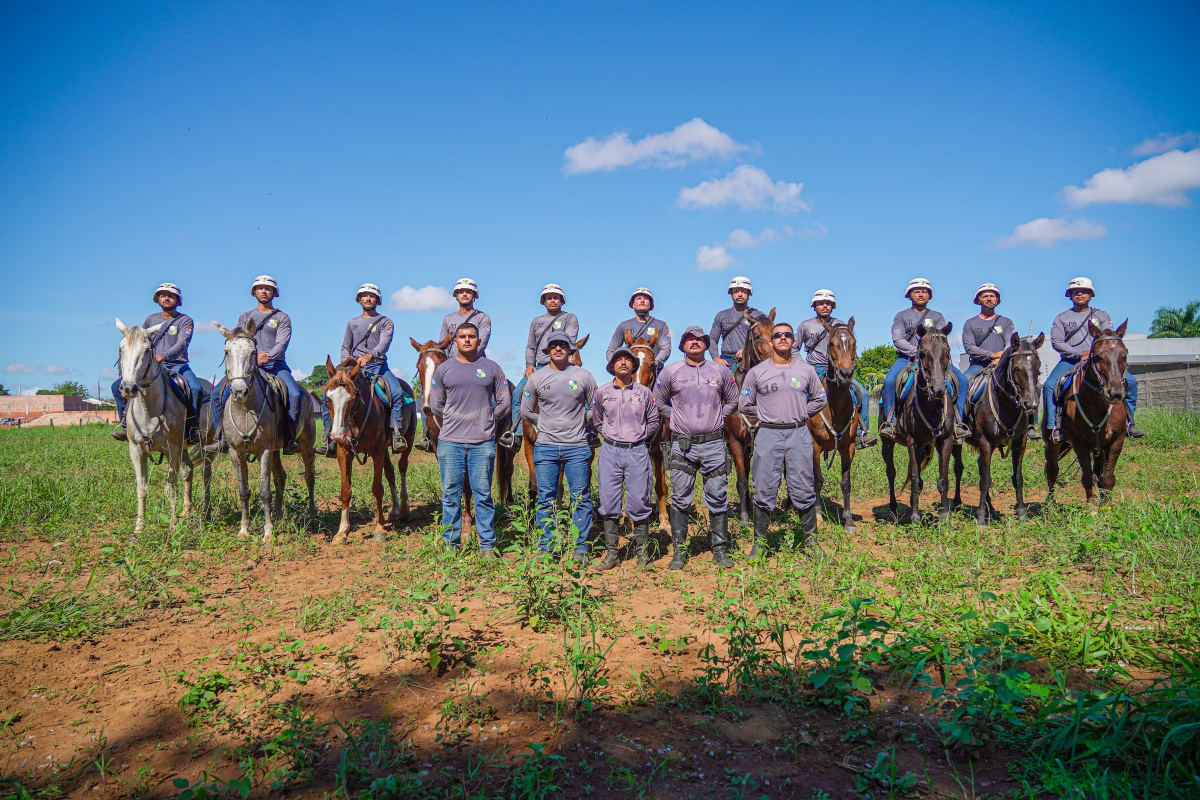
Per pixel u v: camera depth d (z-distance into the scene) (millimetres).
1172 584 5645
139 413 8648
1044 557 6848
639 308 9445
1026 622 4871
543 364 9445
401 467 10242
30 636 5367
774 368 7340
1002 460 14125
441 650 4961
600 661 4520
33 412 52344
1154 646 4648
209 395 10188
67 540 8406
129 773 3598
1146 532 6789
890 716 3971
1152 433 15922
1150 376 22094
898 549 7562
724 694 4281
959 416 8898
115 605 6027
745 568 6547
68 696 4422
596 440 8781
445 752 3699
